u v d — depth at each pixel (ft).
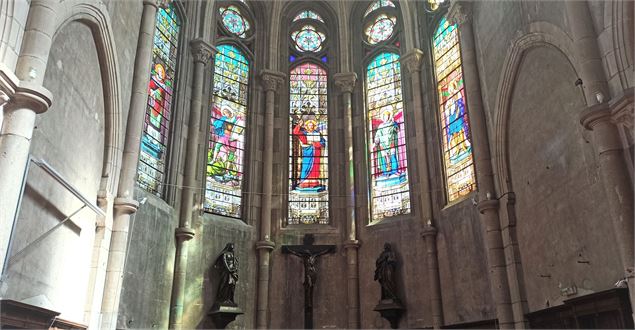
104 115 38.91
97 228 37.27
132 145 41.91
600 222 31.32
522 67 42.32
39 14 26.50
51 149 29.86
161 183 53.06
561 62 36.09
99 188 38.09
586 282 33.04
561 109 36.24
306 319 56.75
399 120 64.34
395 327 54.90
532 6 39.75
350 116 66.33
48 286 29.81
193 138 57.00
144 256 46.83
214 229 57.06
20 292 26.61
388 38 69.21
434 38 62.90
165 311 49.57
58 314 28.48
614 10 28.45
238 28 69.36
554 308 36.27
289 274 59.36
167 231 51.31
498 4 46.09
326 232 61.52
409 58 63.00
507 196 44.39
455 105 56.85
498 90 45.65
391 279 55.72
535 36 39.17
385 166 63.67
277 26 70.13
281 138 65.67
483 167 47.09
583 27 30.58
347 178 63.26
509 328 42.29
